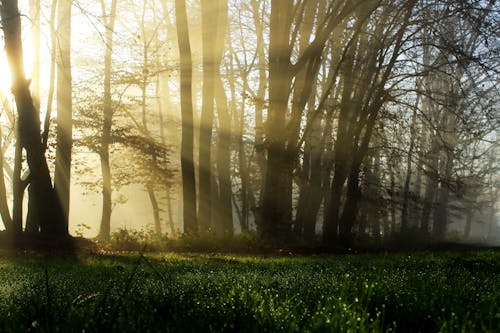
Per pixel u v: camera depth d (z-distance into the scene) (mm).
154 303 4398
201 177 28688
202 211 28625
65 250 20938
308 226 39375
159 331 3252
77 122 33656
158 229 41688
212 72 28562
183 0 26781
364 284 5230
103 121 34281
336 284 6027
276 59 26266
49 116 25266
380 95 31047
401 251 23344
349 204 33031
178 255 17375
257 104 26734
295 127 27047
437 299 4789
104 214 36562
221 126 37688
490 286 6688
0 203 24703
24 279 8320
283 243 25125
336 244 32531
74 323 3410
